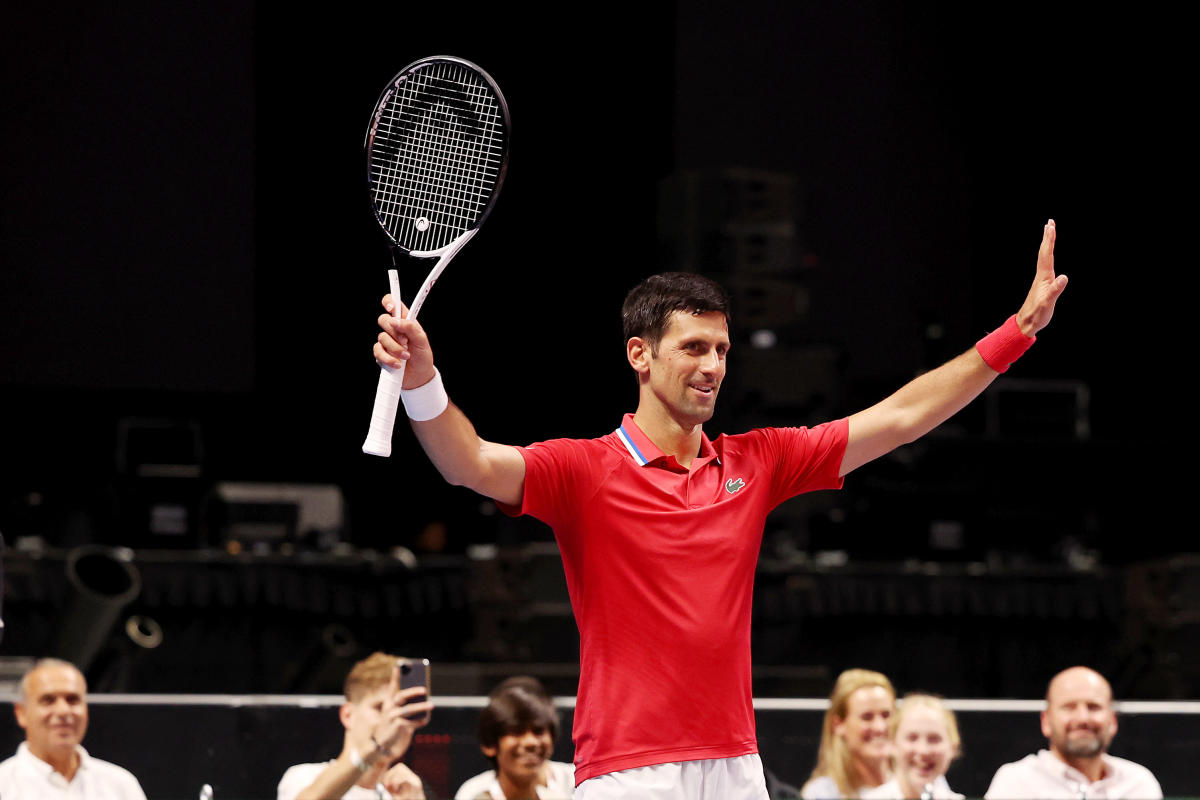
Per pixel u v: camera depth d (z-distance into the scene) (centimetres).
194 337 2027
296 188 2216
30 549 1552
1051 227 523
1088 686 850
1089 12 2384
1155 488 2003
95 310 1981
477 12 2281
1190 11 2411
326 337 2228
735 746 482
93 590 1476
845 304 2255
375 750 634
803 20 2275
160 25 2016
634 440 504
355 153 2236
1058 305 2391
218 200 2041
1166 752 860
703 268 1970
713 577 486
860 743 845
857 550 1866
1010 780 847
